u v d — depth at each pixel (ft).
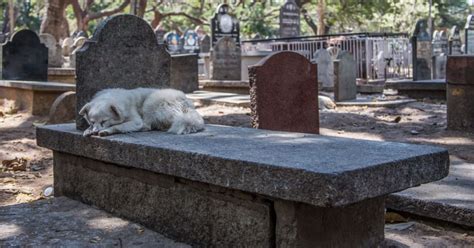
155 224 12.91
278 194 9.71
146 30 16.55
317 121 24.85
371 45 70.74
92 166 14.83
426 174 10.73
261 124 22.58
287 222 10.17
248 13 133.90
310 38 80.53
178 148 11.81
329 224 10.55
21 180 20.70
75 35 113.60
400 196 14.90
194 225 11.98
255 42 83.56
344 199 9.12
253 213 10.74
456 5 171.53
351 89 44.01
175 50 98.58
